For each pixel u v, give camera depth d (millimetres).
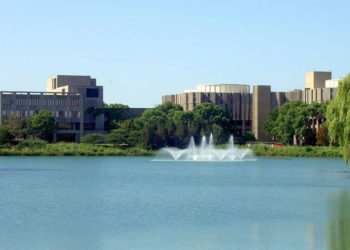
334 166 177250
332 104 120250
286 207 89000
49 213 83438
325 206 89875
